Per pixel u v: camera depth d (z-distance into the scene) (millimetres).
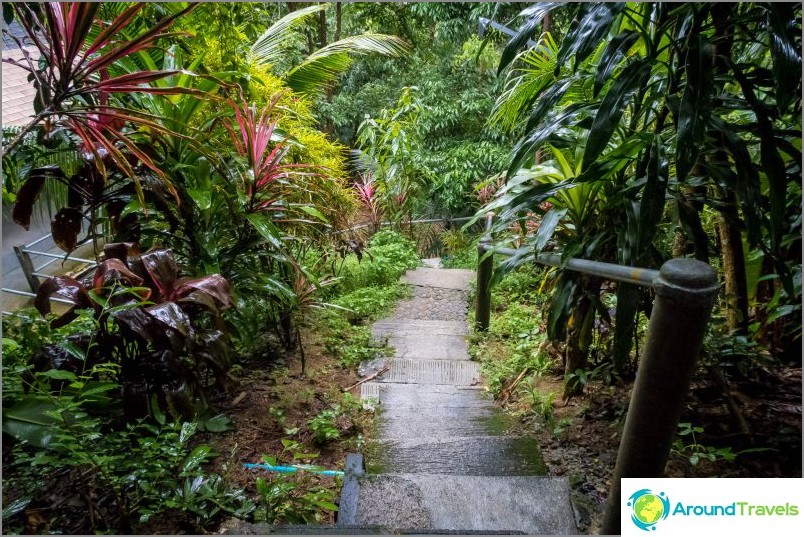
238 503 1691
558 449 2252
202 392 2086
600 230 2227
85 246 5859
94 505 1565
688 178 1997
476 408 2781
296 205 2699
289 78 4766
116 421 1929
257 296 2648
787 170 1945
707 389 2291
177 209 2479
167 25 1770
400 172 7184
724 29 1788
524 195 2059
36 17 1652
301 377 2971
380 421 2625
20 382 1795
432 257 8227
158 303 1936
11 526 1495
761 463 1858
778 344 2557
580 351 2547
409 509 1770
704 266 1141
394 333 3936
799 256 2227
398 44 4992
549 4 1852
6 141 2270
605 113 1613
